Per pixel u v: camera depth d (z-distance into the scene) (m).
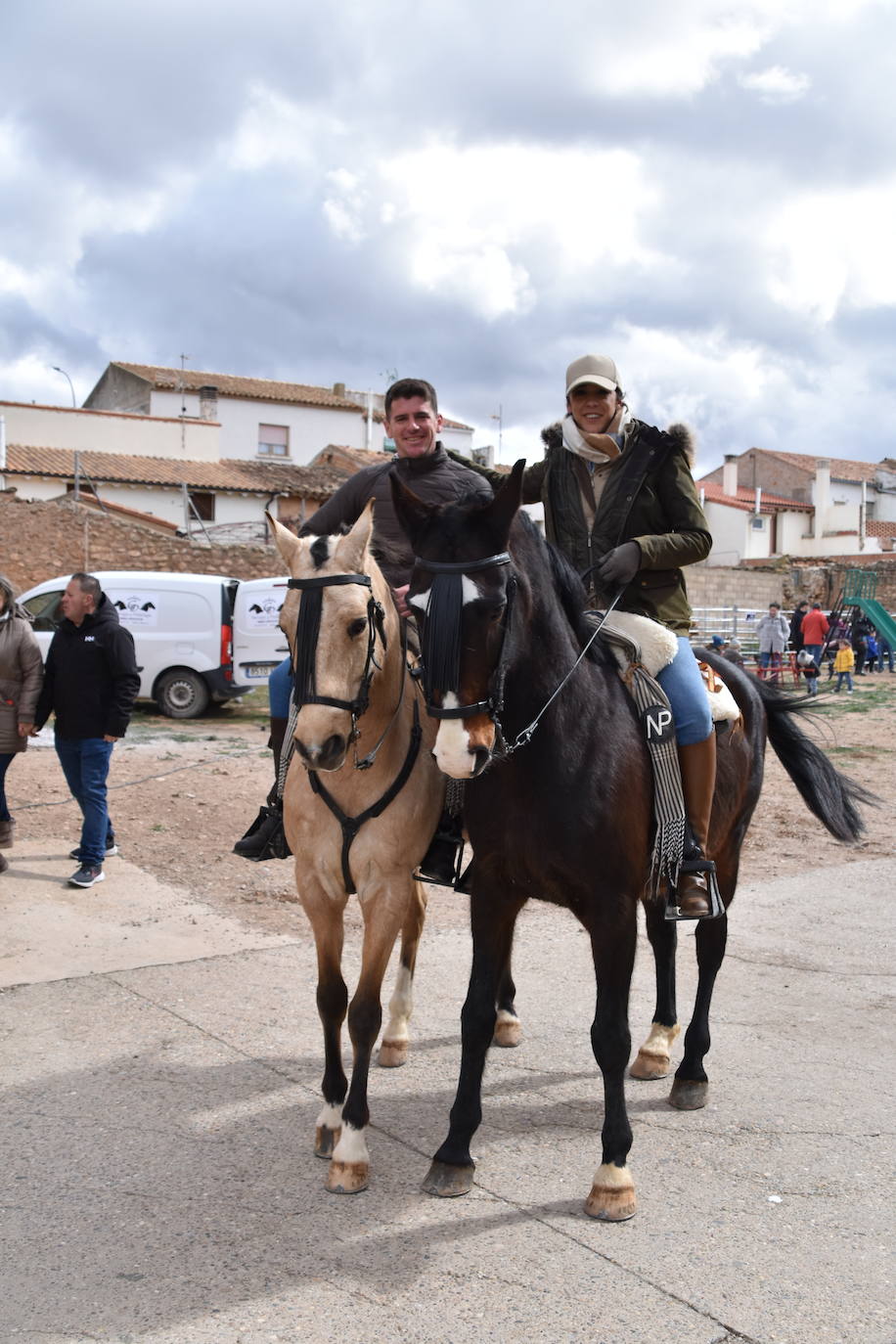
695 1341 2.93
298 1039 5.08
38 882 7.59
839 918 7.44
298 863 4.05
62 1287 3.15
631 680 4.00
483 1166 3.94
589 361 4.18
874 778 13.02
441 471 4.82
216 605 16.88
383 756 3.84
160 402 46.66
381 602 3.81
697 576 37.41
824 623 25.06
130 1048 4.93
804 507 58.28
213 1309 3.05
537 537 3.69
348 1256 3.33
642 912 7.56
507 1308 3.07
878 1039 5.27
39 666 7.83
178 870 8.15
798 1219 3.60
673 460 4.20
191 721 16.78
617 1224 3.55
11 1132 4.11
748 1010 5.67
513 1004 5.21
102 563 25.94
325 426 49.81
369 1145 4.08
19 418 38.66
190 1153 3.97
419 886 4.91
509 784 3.61
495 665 3.23
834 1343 2.93
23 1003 5.46
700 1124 4.33
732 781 4.69
